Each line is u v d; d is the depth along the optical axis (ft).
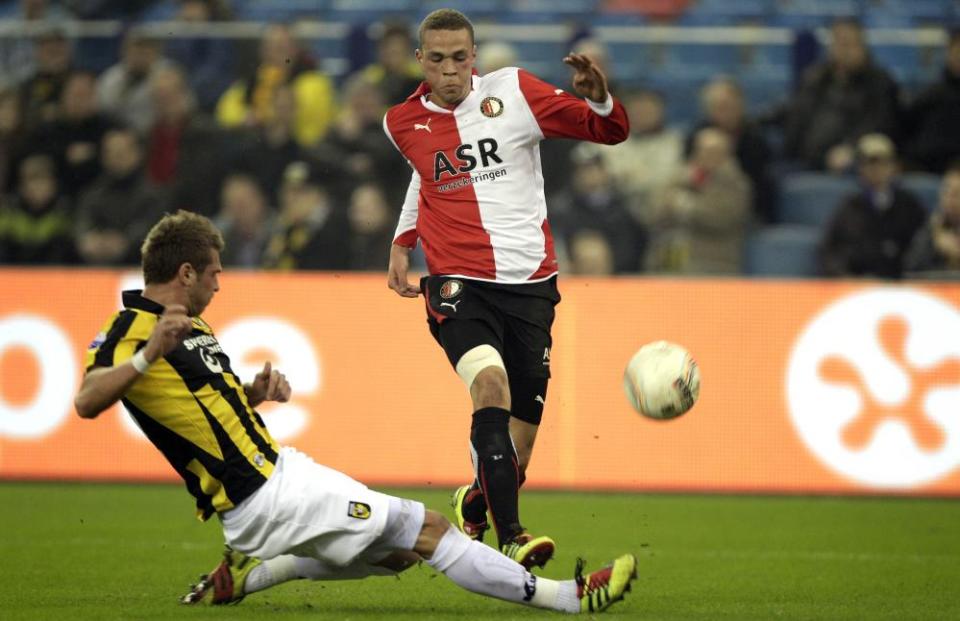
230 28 156.87
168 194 146.72
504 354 67.97
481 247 66.90
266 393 59.47
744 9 188.14
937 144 147.23
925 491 119.03
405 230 72.23
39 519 99.71
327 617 57.47
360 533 54.44
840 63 148.77
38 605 61.57
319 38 165.58
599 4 194.49
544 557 59.98
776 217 147.64
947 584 72.49
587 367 122.72
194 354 55.21
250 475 54.54
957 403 118.83
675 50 169.89
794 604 64.39
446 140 67.56
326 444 123.65
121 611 59.21
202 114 153.17
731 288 122.11
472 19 189.26
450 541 55.77
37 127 149.59
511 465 61.62
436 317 66.90
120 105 154.40
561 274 139.33
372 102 143.84
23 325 126.41
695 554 85.20
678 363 62.18
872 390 120.16
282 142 144.25
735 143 144.66
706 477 121.29
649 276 140.97
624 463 122.01
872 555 85.10
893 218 134.10
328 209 140.26
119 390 51.67
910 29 180.86
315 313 124.67
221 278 125.49
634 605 63.05
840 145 148.36
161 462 124.88
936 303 119.44
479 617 57.67
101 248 146.10
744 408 121.49
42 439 125.70
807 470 120.57
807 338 121.29
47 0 183.73
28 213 147.95
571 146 144.87
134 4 184.14
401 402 123.34
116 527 95.61
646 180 144.77
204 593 61.16
